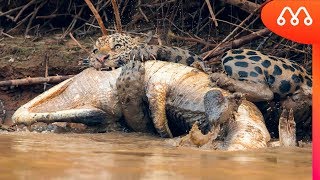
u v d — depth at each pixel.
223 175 4.81
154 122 10.24
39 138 8.96
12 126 11.23
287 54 13.07
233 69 9.84
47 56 14.23
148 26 15.63
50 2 16.89
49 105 11.26
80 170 4.80
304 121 10.14
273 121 10.08
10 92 13.90
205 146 7.87
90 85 11.20
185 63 11.26
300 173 5.11
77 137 9.55
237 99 8.38
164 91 10.27
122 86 10.55
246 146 7.87
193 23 15.25
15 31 16.56
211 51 12.97
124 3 16.08
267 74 9.81
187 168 5.22
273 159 6.47
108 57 11.34
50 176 4.41
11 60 14.43
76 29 16.23
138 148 7.55
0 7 16.92
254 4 13.14
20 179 4.24
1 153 6.08
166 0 15.31
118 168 5.04
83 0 16.59
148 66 10.69
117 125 11.17
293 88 9.82
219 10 15.03
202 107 9.77
